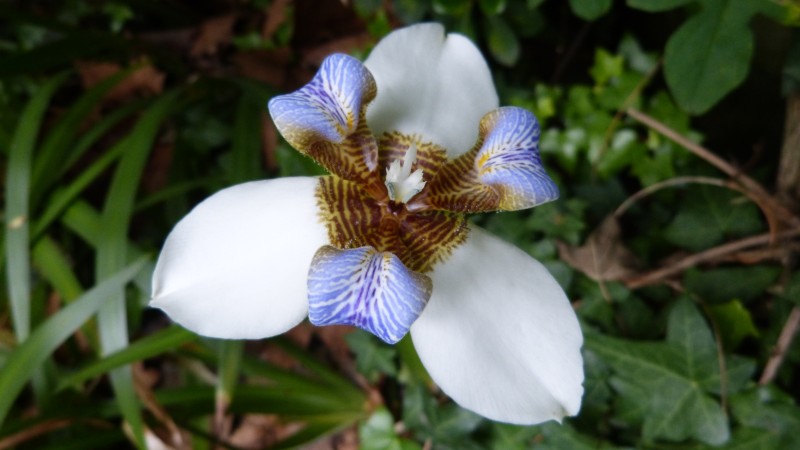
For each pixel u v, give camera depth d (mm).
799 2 174
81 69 286
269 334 136
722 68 179
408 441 211
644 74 229
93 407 208
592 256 213
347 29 279
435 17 237
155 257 219
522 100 238
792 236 206
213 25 291
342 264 128
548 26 252
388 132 153
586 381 198
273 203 145
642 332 205
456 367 137
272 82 281
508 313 139
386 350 220
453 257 145
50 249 224
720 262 214
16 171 219
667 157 226
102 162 233
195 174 265
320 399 223
